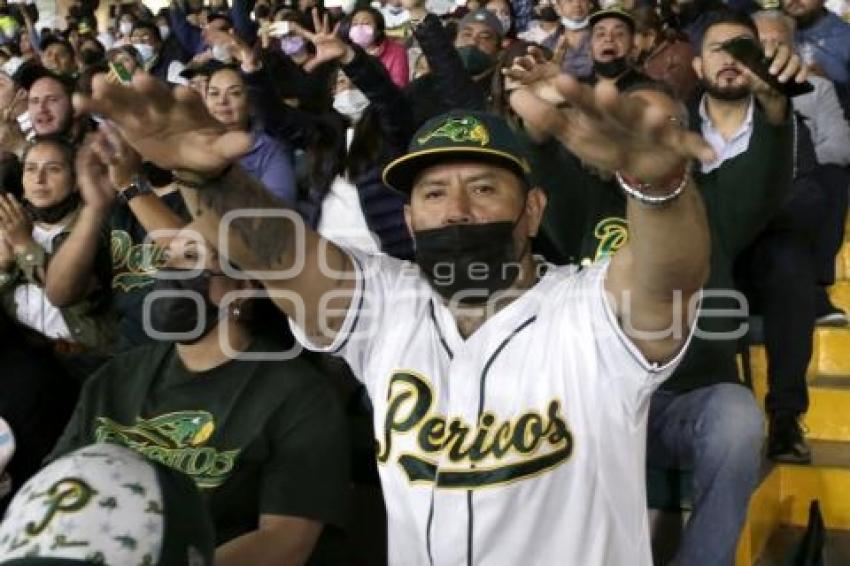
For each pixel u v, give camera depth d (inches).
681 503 106.3
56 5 438.9
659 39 165.3
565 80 48.9
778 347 129.4
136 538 41.1
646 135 50.3
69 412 117.9
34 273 118.2
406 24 259.1
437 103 130.3
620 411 66.2
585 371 66.4
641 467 68.1
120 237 119.1
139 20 354.0
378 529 118.2
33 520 41.3
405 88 140.3
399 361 70.7
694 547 97.7
